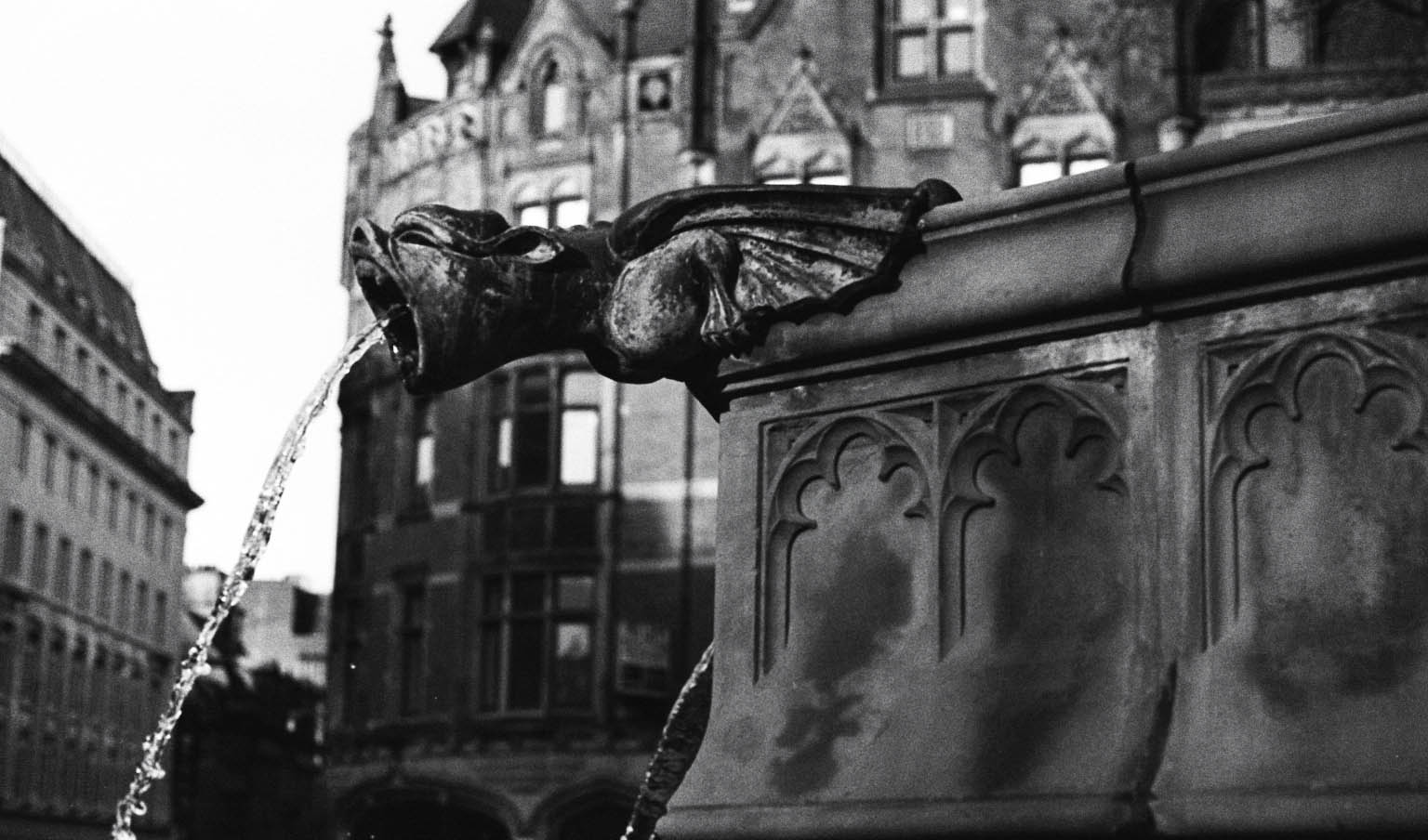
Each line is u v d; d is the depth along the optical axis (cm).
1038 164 2772
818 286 302
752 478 313
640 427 2839
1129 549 274
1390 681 245
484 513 2914
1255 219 264
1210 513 267
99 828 5759
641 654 2752
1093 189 281
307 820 7462
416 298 305
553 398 2875
